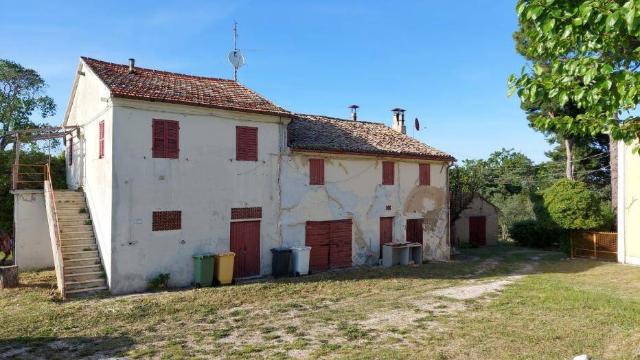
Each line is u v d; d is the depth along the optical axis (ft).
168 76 58.95
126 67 57.41
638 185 67.46
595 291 48.21
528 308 39.83
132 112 47.29
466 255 83.35
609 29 18.60
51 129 60.23
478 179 119.96
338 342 30.78
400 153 69.77
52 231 50.67
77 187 62.18
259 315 38.11
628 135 23.58
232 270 50.88
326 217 62.49
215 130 52.80
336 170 64.03
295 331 33.53
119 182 46.21
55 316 36.91
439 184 77.66
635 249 67.87
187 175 50.57
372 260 67.87
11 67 94.07
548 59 25.20
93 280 46.50
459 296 45.65
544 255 82.64
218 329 34.12
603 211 77.92
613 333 31.86
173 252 49.37
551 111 86.53
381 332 33.04
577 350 28.30
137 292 46.32
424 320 36.27
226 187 53.47
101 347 30.17
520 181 143.74
